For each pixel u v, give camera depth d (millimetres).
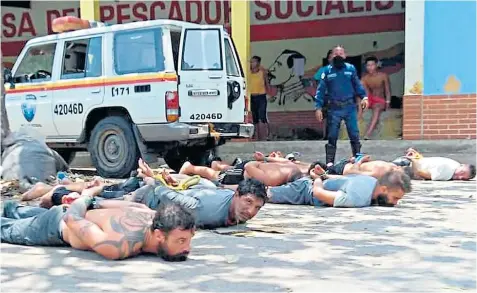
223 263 3547
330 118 8555
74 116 8648
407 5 10023
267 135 13453
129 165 8297
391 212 5535
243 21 11227
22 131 7789
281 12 15625
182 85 8000
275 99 15797
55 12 16672
